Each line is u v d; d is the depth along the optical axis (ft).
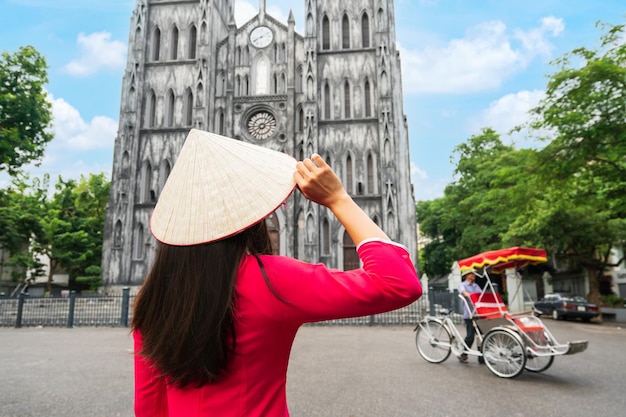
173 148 120.98
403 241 112.68
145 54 127.75
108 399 22.08
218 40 133.90
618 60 57.67
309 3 124.57
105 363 32.60
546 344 29.19
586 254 94.99
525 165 72.13
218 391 4.49
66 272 150.51
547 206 87.76
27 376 27.84
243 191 4.78
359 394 23.25
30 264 120.06
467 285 34.86
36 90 104.99
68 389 24.25
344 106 122.93
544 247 95.09
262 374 4.60
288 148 120.67
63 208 143.23
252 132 124.36
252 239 5.28
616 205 65.87
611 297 95.86
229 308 4.47
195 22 130.00
